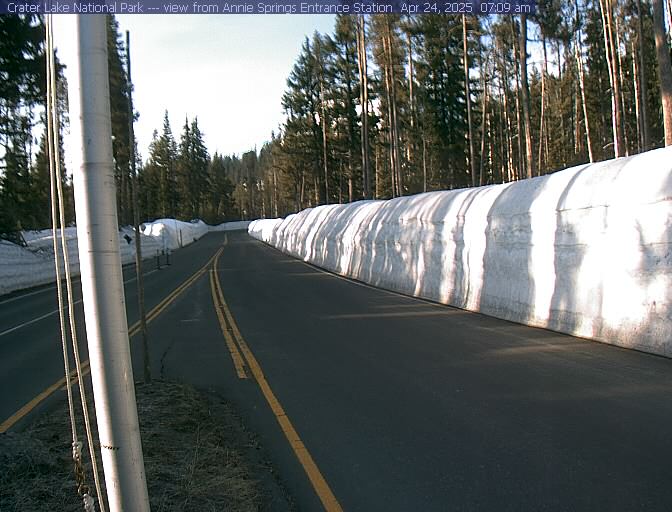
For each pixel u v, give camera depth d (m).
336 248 26.22
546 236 10.31
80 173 2.50
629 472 4.38
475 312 12.58
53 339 11.70
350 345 9.70
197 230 88.19
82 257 2.52
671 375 6.85
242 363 8.73
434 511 3.94
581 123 50.09
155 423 5.71
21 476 4.29
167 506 3.97
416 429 5.56
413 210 17.25
